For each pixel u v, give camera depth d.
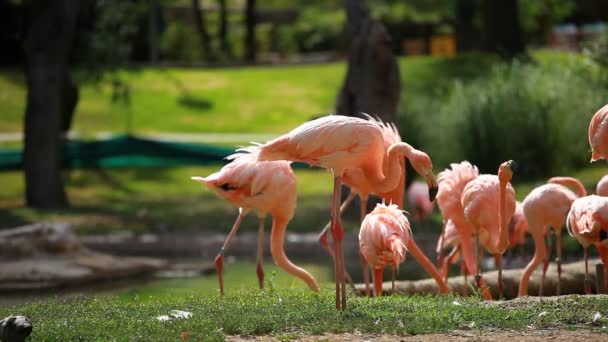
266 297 7.92
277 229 9.43
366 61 17.02
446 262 9.81
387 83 17.08
